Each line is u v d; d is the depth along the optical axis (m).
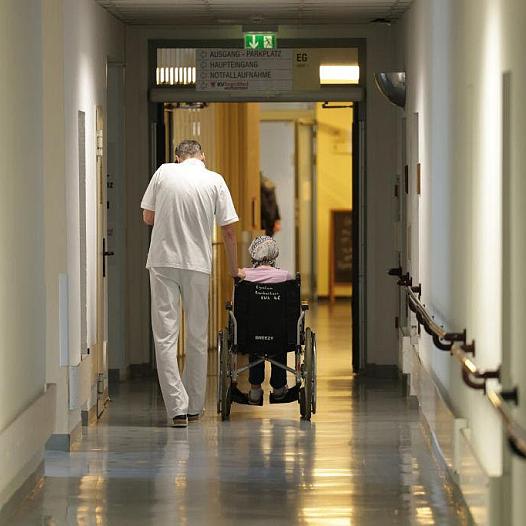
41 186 18.88
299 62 29.78
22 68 17.33
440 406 18.77
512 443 10.46
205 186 23.28
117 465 19.20
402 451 20.38
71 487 17.59
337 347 37.50
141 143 29.70
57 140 20.69
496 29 13.55
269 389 28.77
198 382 23.69
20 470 16.02
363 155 30.08
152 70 29.67
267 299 23.50
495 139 13.59
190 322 23.55
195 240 23.28
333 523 15.42
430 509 16.14
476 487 13.82
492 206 13.83
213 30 29.73
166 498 16.86
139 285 29.98
